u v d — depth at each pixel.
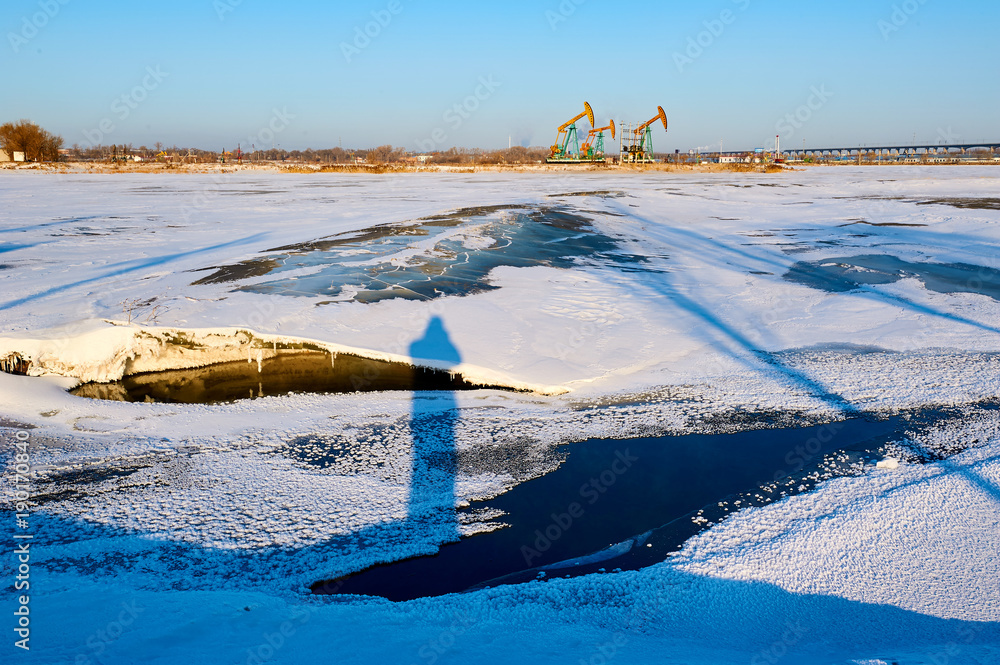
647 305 11.62
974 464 5.88
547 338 9.61
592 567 4.57
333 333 9.27
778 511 5.22
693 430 6.84
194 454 6.18
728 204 29.06
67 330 8.50
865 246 18.11
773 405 7.47
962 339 9.77
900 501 5.26
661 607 4.03
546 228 19.27
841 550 4.61
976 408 7.24
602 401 7.64
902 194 33.16
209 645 3.15
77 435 6.57
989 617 3.78
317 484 5.64
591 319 10.63
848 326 10.55
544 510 5.33
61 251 15.50
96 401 7.49
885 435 6.64
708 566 4.48
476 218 20.14
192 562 4.53
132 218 22.44
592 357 8.98
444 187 39.94
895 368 8.60
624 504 5.41
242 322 9.35
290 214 23.19
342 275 12.53
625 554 4.72
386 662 3.01
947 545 4.62
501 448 6.41
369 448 6.37
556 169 73.75
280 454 6.21
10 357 8.09
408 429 6.82
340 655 3.08
